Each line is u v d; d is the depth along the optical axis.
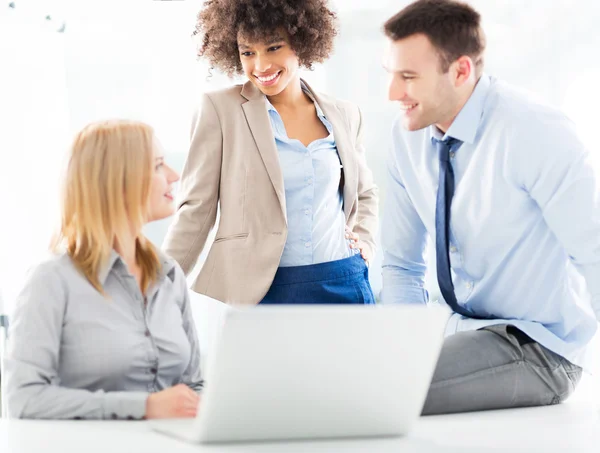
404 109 2.04
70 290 1.58
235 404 1.18
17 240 3.58
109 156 1.63
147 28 3.80
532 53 3.97
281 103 2.38
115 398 1.49
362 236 2.52
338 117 2.43
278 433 1.25
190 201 2.31
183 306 1.80
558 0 3.92
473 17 1.97
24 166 3.60
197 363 1.80
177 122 3.82
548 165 1.91
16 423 1.44
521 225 1.99
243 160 2.27
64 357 1.58
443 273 2.07
